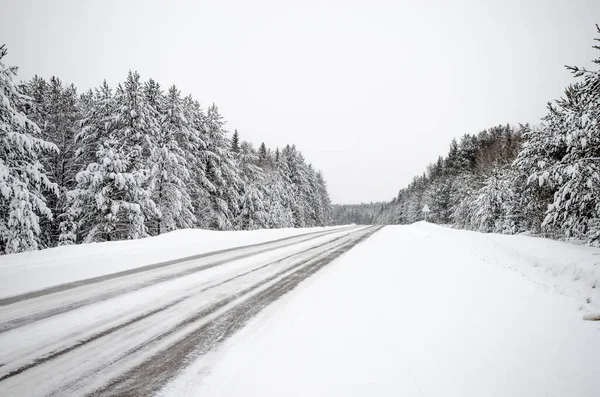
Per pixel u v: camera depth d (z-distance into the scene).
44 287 5.43
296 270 7.08
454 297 4.68
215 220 27.88
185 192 23.22
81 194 17.53
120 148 17.86
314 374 2.50
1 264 7.60
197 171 26.36
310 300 4.60
